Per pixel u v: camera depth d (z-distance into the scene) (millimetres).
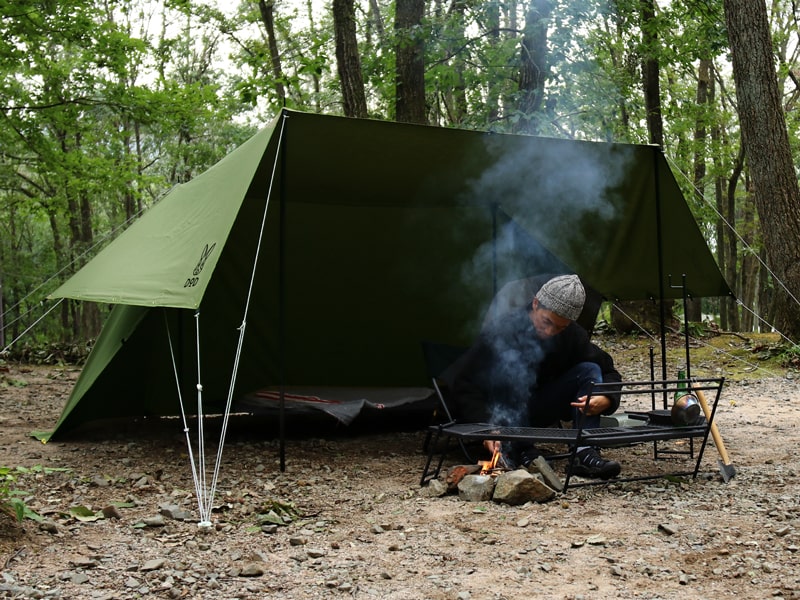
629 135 15695
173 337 6699
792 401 7840
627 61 16391
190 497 4211
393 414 7164
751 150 10688
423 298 7293
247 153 5059
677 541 3289
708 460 5020
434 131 4898
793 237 10609
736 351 11617
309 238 6859
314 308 7121
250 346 7016
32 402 8641
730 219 22594
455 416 4949
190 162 24875
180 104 14852
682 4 14547
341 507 3996
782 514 3635
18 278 27391
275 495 4277
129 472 4941
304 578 2941
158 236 5855
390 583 2879
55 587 2824
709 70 23266
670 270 6113
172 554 3221
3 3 12258
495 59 13469
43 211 20359
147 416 6848
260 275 6859
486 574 2951
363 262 7070
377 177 5758
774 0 22469
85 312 27125
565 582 2854
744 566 2973
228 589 2832
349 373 7340
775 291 11203
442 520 3678
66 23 13219
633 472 4645
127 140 22516
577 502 3934
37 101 14477
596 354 4746
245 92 15570
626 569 2973
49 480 4707
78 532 3533
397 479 4648
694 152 22078
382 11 19688
